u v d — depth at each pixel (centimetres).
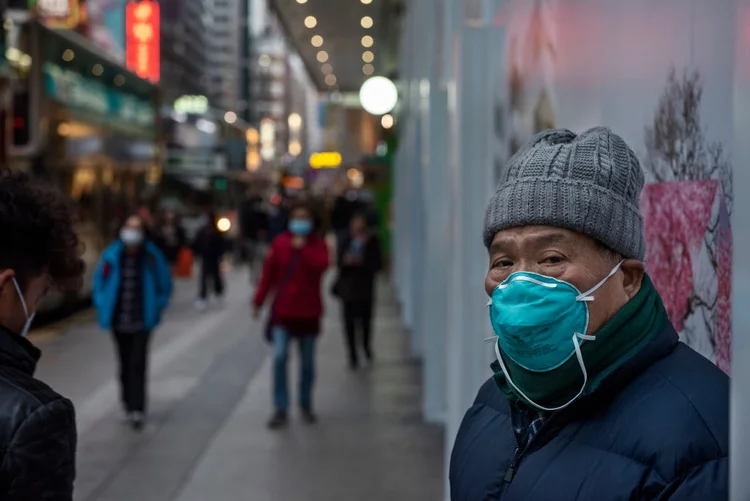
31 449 186
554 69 385
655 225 267
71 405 199
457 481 205
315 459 692
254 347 1270
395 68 2439
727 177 210
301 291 800
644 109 274
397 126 2031
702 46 227
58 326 1562
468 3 561
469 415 212
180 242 2188
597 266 178
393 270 2212
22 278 212
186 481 638
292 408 874
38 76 1395
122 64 1842
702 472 158
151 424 815
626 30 292
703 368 170
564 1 369
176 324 1552
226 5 15912
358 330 1337
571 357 176
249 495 604
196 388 980
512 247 182
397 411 859
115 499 598
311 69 2756
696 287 232
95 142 1689
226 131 3734
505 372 188
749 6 150
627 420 168
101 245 1753
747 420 145
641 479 162
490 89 549
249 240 2311
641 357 173
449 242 602
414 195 1186
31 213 213
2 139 1381
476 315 550
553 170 180
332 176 4775
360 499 593
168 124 2677
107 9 6272
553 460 175
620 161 181
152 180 2075
